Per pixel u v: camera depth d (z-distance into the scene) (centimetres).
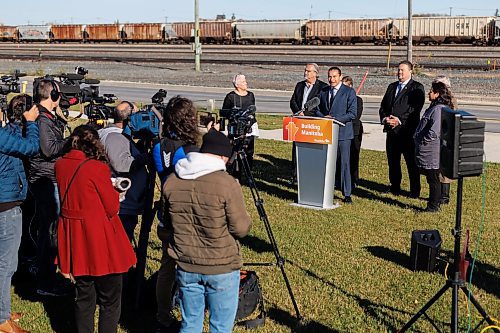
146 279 661
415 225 898
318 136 953
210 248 450
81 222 499
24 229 701
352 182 1117
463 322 587
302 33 6894
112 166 585
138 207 607
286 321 593
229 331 469
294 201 1038
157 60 5200
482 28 5900
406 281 688
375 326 580
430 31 6125
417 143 951
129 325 591
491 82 3309
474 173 471
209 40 7538
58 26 8325
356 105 1021
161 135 555
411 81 1048
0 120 595
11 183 540
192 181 448
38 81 602
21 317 607
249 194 1082
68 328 590
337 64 4378
